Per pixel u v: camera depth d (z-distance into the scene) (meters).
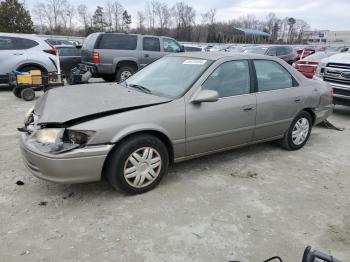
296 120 5.18
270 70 4.82
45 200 3.51
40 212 3.29
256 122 4.56
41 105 3.79
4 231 2.98
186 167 4.46
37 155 3.23
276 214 3.41
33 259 2.65
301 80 5.20
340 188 4.07
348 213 3.50
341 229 3.21
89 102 3.64
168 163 3.86
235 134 4.38
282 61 5.05
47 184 3.84
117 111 3.48
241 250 2.84
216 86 4.14
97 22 52.84
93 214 3.28
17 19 33.62
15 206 3.38
